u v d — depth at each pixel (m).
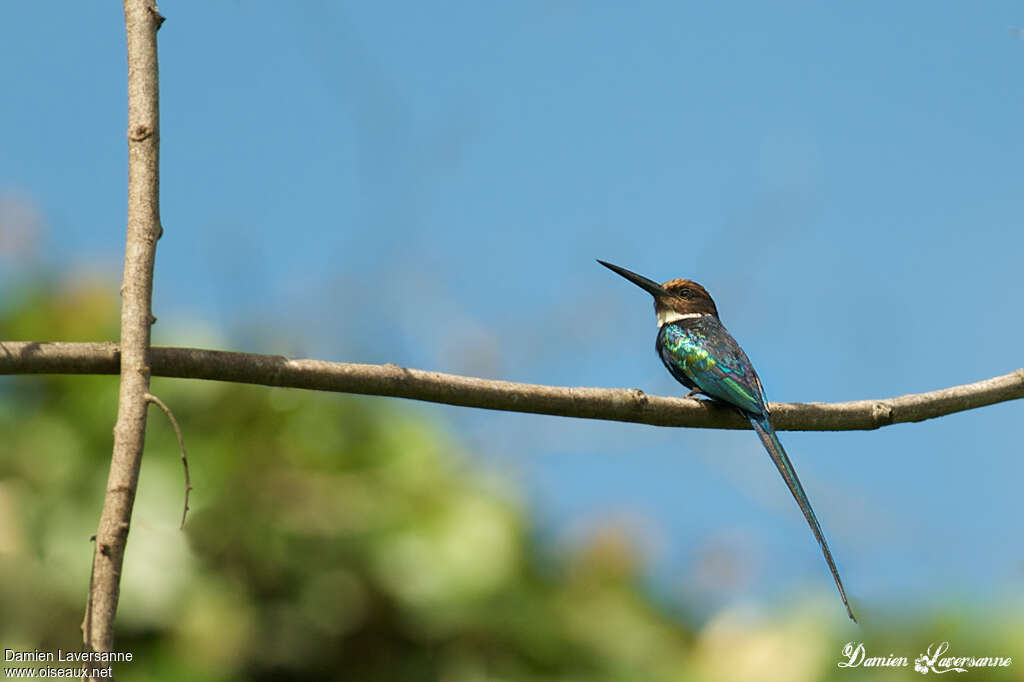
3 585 9.18
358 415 11.19
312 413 10.96
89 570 9.52
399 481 10.84
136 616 9.45
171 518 9.98
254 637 9.77
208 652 9.52
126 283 6.28
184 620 9.58
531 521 11.16
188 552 9.89
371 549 10.30
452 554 10.34
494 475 11.34
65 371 7.20
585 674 10.06
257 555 10.06
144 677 9.17
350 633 10.05
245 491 10.37
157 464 10.30
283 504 10.46
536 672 10.09
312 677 9.92
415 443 11.07
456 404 8.35
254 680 9.75
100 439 10.44
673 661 10.24
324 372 7.80
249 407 10.77
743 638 9.94
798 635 9.73
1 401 10.66
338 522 10.41
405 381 8.05
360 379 7.89
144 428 5.86
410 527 10.52
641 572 10.98
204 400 10.73
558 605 10.55
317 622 10.00
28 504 9.82
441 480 10.91
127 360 6.02
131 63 6.93
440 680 9.99
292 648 9.88
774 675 9.53
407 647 10.14
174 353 7.49
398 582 10.16
